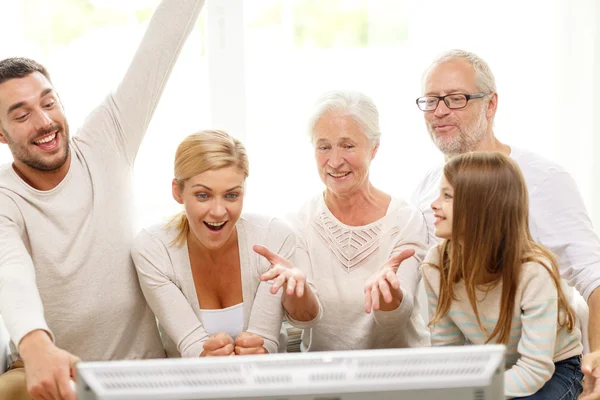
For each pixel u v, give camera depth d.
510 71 2.16
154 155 2.20
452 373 0.79
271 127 2.23
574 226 1.69
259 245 1.52
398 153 2.20
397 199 1.80
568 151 2.20
